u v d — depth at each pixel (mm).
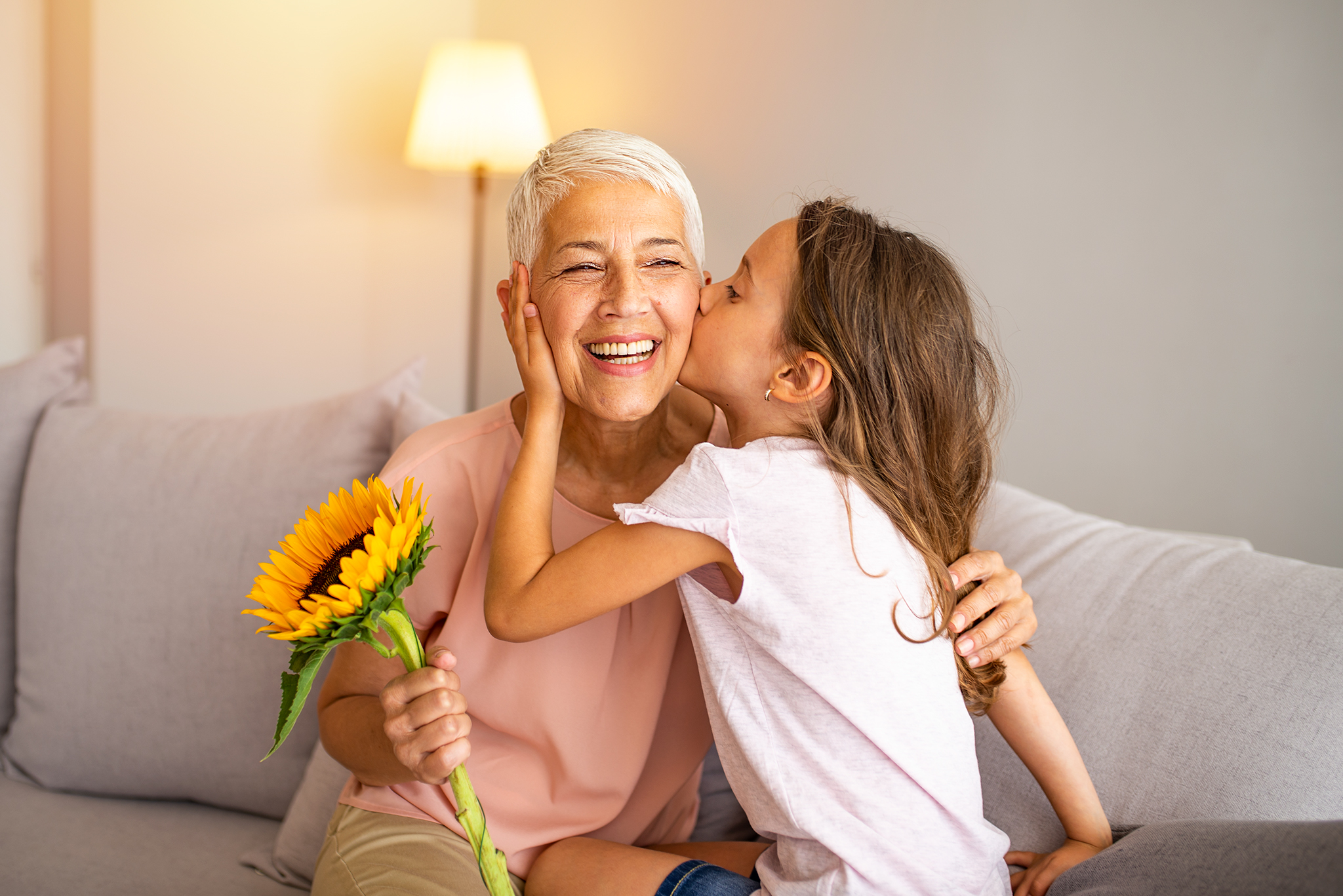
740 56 2727
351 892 1055
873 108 2549
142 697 1587
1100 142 2285
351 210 3037
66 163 3180
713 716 1059
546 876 1100
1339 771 941
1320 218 2061
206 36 2953
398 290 3084
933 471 1071
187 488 1662
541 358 1098
